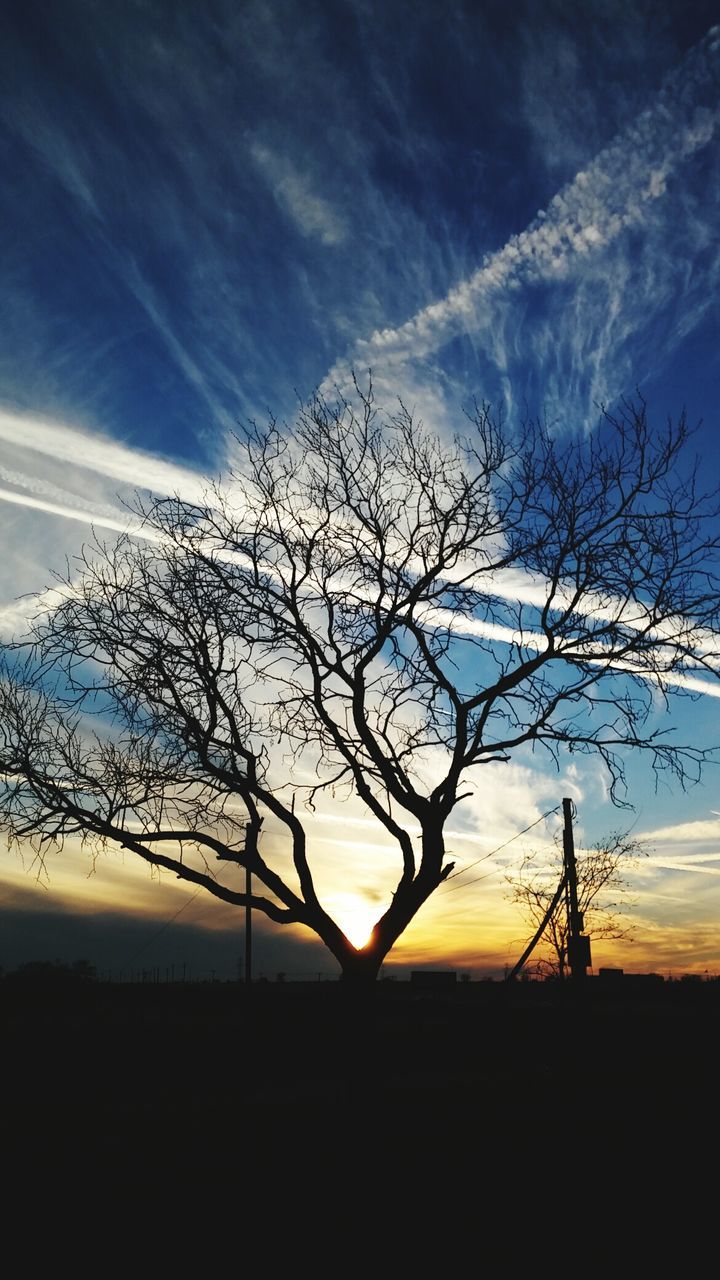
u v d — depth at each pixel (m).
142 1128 20.66
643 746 13.83
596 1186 12.68
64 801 13.54
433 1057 36.53
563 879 31.30
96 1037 46.12
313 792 14.20
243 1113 22.23
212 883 13.39
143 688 13.68
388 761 13.73
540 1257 9.29
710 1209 11.16
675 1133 17.34
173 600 14.07
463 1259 9.29
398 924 13.55
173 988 67.69
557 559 13.84
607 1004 63.81
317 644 13.90
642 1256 9.22
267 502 14.27
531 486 13.98
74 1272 9.15
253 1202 12.25
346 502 14.34
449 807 13.95
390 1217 11.05
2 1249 10.06
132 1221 11.34
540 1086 25.97
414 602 13.82
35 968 65.31
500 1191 12.44
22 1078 33.03
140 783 13.73
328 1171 14.10
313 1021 50.53
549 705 13.87
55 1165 15.74
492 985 75.50
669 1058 32.38
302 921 13.51
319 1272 8.97
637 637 13.75
